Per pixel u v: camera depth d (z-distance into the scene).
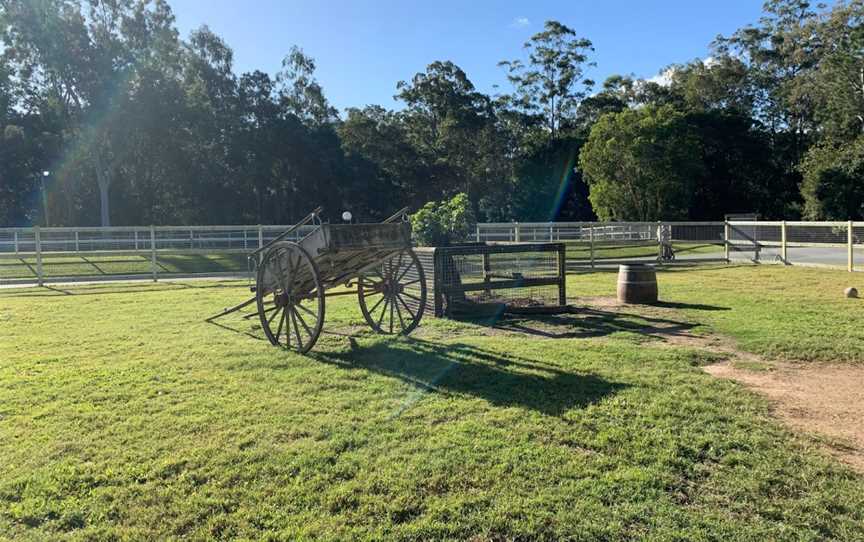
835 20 48.75
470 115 58.81
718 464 3.76
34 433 4.43
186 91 45.06
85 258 23.41
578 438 4.15
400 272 10.70
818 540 2.92
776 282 14.20
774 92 56.47
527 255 10.50
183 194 49.25
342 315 10.26
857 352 6.75
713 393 5.17
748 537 2.94
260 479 3.62
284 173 52.72
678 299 11.50
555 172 59.84
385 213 58.09
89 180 48.38
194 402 5.13
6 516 3.24
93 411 4.91
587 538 2.94
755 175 55.56
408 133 63.53
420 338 8.01
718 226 22.27
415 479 3.56
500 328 8.82
